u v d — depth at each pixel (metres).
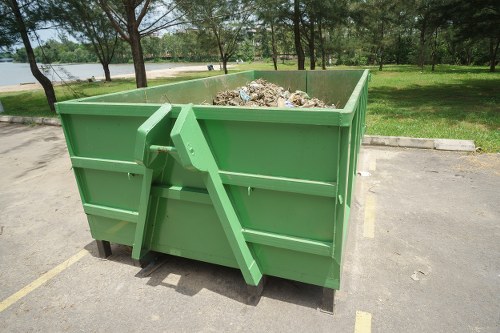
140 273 3.19
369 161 5.77
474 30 11.72
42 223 4.29
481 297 2.73
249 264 2.64
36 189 5.39
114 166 2.90
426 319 2.54
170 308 2.75
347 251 3.38
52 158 6.96
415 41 40.31
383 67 35.75
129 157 2.85
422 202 4.31
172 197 2.80
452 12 11.58
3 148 7.88
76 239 3.89
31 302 2.91
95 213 3.21
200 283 3.02
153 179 2.80
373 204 4.30
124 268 3.28
